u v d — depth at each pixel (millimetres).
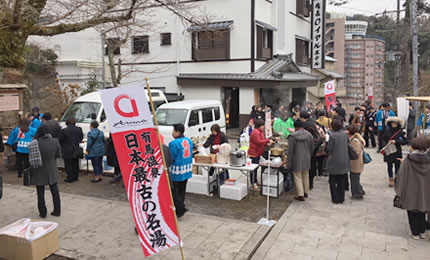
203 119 11406
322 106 13836
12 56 9781
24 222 4898
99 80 19172
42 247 4617
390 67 46500
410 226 5410
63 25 9422
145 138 4258
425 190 5137
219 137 7918
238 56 17062
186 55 18219
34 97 17031
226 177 7852
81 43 18891
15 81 9914
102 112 11273
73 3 9242
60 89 17906
